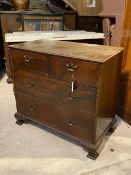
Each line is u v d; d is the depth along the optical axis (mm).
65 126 1787
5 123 2141
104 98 1639
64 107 1716
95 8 2924
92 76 1468
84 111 1607
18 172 1557
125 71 2113
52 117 1849
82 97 1575
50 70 1671
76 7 3123
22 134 1970
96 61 1415
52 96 1755
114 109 1979
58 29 3184
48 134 1970
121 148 1796
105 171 1568
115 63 1683
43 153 1737
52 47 1817
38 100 1877
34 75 1795
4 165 1619
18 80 1938
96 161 1659
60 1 3316
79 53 1616
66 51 1673
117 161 1661
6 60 3014
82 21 3203
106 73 1541
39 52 1670
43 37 2592
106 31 2664
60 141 1877
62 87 1658
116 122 2152
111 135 1957
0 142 1857
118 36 2395
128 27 2041
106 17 2607
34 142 1863
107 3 2609
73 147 1804
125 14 2066
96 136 1650
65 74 1598
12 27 3008
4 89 2910
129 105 2105
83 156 1707
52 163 1640
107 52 1668
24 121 2152
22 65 1839
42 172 1559
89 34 2682
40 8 3312
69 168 1594
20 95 1996
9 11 2934
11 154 1725
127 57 2080
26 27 3029
